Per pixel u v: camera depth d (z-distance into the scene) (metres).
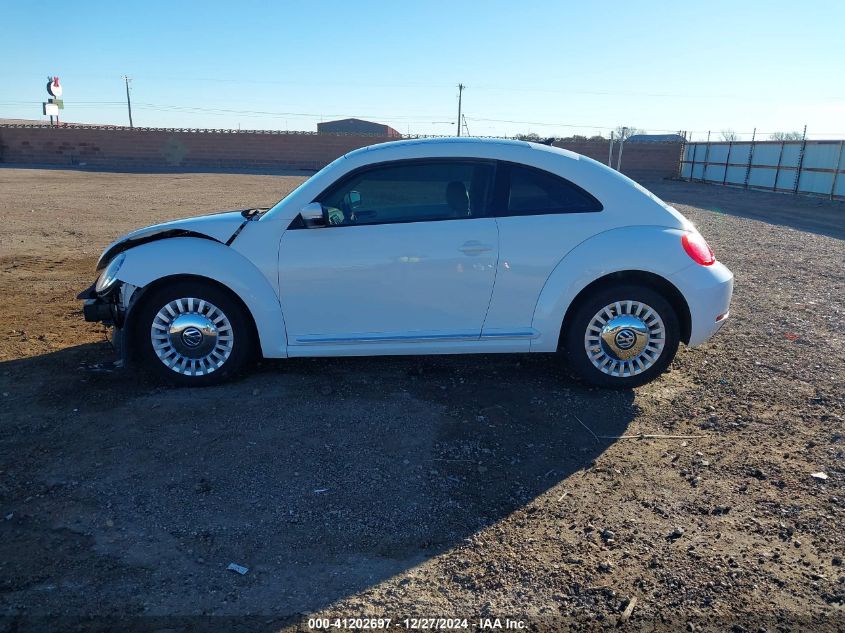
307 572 3.18
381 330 5.19
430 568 3.21
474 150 5.21
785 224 17.38
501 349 5.22
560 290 5.09
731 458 4.27
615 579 3.14
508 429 4.63
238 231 5.15
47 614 2.87
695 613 2.93
